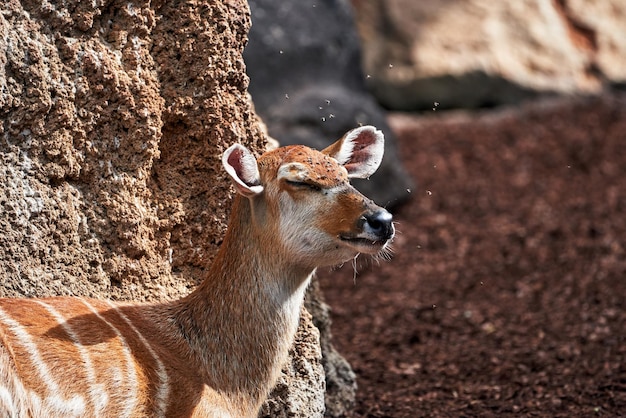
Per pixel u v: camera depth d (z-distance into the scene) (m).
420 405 11.32
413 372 12.66
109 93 8.54
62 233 8.36
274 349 8.09
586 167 22.17
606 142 23.62
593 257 17.08
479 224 19.28
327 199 7.89
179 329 8.03
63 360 7.06
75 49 8.39
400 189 19.75
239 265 8.06
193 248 9.09
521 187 21.25
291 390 9.14
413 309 15.35
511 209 20.05
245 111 9.21
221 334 8.02
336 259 8.02
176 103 8.91
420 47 26.36
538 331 14.08
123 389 7.27
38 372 6.91
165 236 8.95
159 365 7.58
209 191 9.10
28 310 7.23
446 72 26.19
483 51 26.52
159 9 8.88
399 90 26.20
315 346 9.34
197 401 7.65
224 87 9.08
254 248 8.04
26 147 8.20
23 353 6.92
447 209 20.09
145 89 8.71
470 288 16.20
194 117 8.99
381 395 11.70
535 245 17.95
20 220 8.13
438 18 26.69
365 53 26.23
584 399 11.30
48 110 8.23
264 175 8.02
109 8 8.60
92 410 7.11
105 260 8.59
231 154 7.84
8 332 6.95
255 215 8.02
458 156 23.09
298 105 18.41
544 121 25.14
